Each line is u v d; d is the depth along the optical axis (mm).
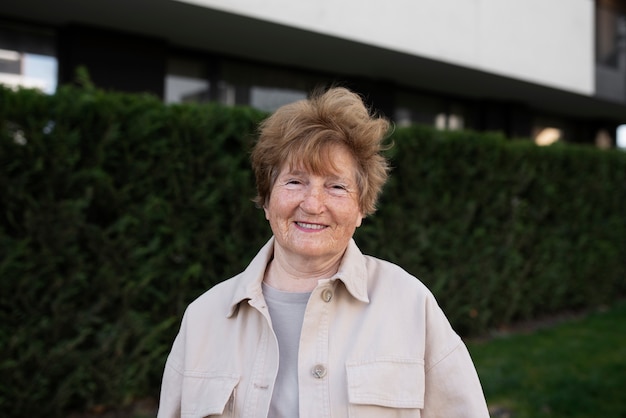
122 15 5070
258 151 1397
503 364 4379
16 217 2949
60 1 4723
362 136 1312
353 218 1329
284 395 1249
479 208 5258
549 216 6086
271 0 5168
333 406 1208
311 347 1255
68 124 2992
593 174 6535
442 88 8367
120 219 3178
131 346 3342
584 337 5375
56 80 5406
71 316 3094
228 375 1279
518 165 5535
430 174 4711
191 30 5531
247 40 5883
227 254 3541
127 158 3193
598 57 9055
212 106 3512
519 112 9492
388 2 6051
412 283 1346
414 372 1235
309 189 1299
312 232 1302
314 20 5477
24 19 5172
